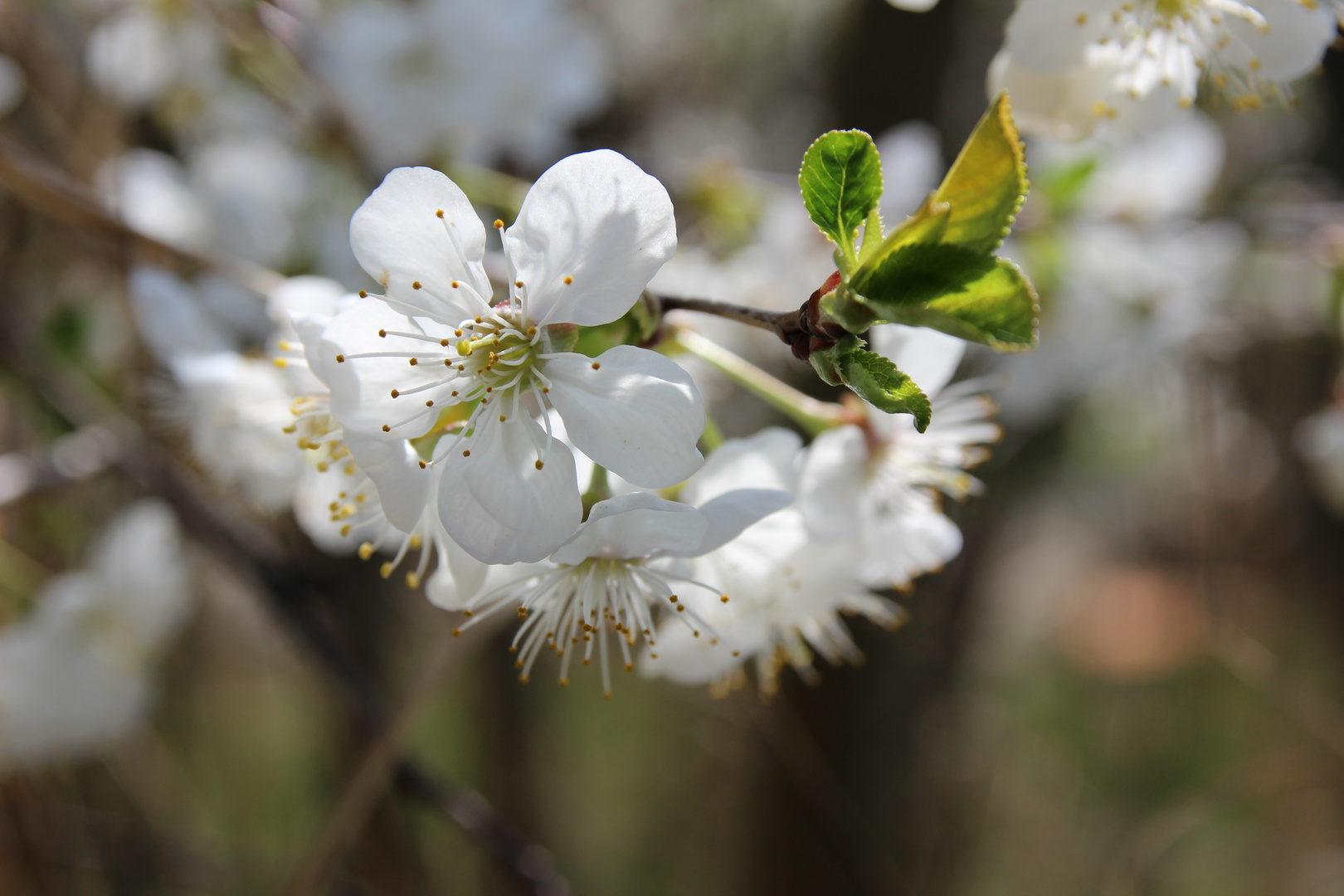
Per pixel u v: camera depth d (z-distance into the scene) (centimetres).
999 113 11
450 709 45
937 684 43
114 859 29
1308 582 55
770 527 15
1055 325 28
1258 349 41
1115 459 57
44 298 24
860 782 38
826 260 24
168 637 24
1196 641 61
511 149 25
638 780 54
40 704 23
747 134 40
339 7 24
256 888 38
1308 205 28
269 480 18
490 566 14
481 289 13
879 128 35
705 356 15
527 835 40
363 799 17
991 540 46
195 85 25
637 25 39
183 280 22
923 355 15
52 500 25
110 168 23
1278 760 55
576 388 13
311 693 37
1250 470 50
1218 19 16
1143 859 50
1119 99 16
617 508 13
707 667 15
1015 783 57
